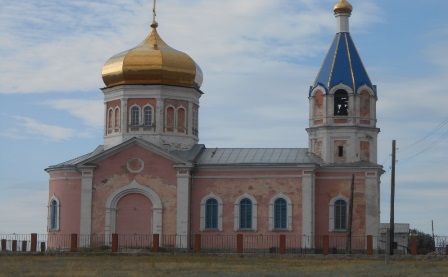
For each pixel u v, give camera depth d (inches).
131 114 3651.6
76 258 2827.3
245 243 3467.0
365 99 3570.4
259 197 3479.3
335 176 3484.3
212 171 3521.2
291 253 3193.9
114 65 3671.3
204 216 3506.4
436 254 3265.3
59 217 3609.7
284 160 3545.8
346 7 3636.8
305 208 3432.6
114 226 3518.7
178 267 2351.1
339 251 3435.0
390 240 3302.2
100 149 3772.1
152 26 3777.1
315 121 3592.5
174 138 3649.1
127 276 2010.3
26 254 3048.7
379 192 3528.5
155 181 3513.8
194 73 3695.9
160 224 3491.6
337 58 3602.4
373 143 3560.5
